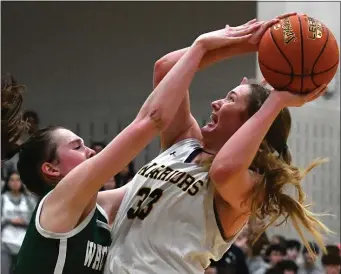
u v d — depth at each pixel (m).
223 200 3.42
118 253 3.44
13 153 4.21
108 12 12.03
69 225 3.25
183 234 3.38
